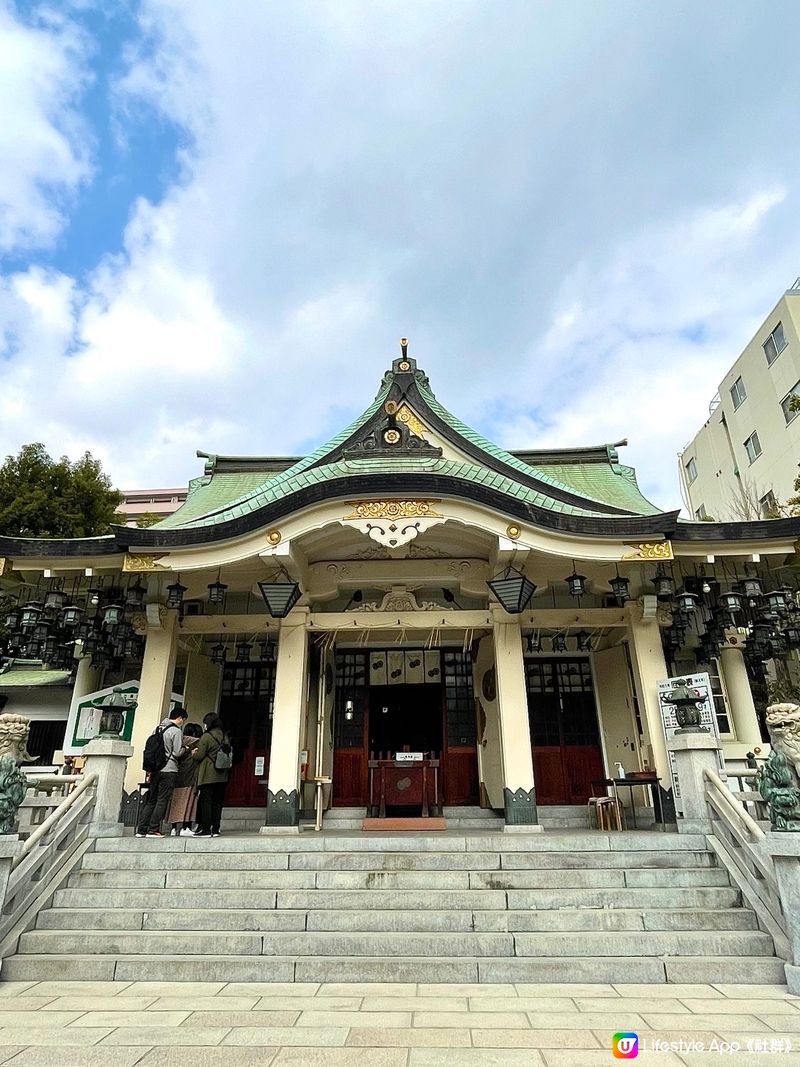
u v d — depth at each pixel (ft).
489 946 17.54
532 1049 11.99
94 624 33.53
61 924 19.03
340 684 41.19
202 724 38.70
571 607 37.29
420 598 37.55
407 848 23.13
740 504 83.66
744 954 17.34
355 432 35.55
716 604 32.68
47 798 24.20
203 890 20.25
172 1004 14.71
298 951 17.69
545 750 39.06
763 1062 11.43
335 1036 12.66
